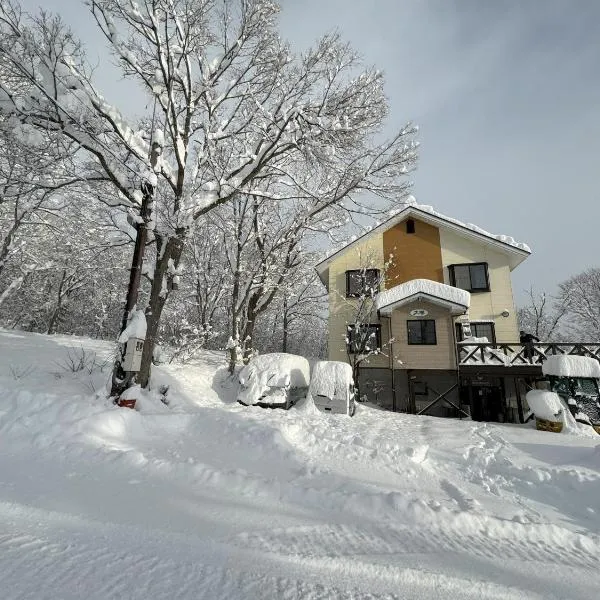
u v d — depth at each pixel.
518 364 12.67
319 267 18.48
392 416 11.32
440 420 10.84
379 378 16.39
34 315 25.61
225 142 12.20
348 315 17.16
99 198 9.30
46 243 19.52
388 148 11.19
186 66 10.07
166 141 11.26
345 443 6.50
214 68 11.52
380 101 11.50
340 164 11.68
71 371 9.23
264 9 10.98
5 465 4.15
